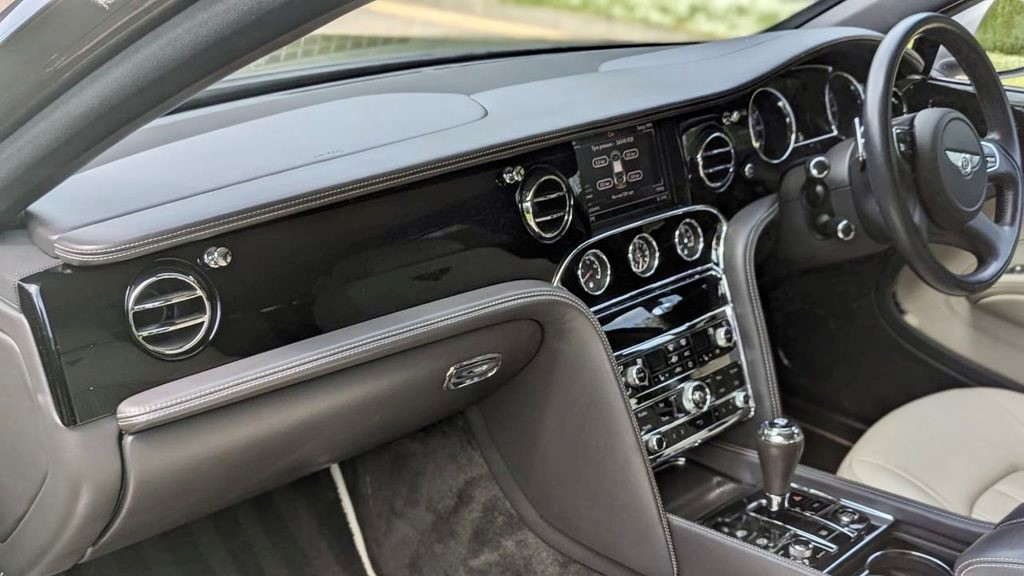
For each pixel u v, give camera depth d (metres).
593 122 1.43
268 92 1.70
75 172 0.97
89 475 1.04
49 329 0.98
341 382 1.22
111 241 0.98
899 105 1.84
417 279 1.28
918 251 1.43
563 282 1.45
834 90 1.80
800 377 2.04
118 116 0.86
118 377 1.04
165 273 1.05
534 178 1.39
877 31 1.98
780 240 1.74
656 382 1.55
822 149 1.80
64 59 0.82
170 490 1.15
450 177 1.30
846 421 2.01
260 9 0.75
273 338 1.16
